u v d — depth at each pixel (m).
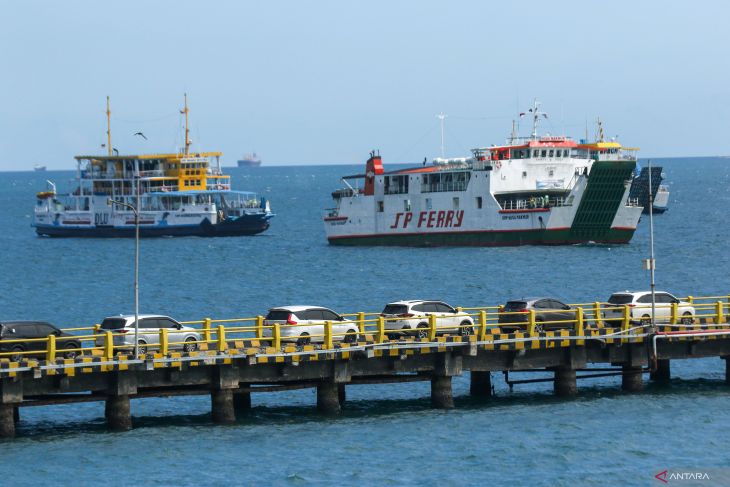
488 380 170.12
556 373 168.25
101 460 136.62
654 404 163.12
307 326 161.88
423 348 154.38
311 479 131.00
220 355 144.88
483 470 134.38
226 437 146.00
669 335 165.50
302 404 167.12
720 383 178.38
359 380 156.00
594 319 168.38
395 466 135.50
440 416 156.75
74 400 143.50
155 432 148.12
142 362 141.62
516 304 171.88
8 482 129.25
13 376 136.12
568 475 132.62
